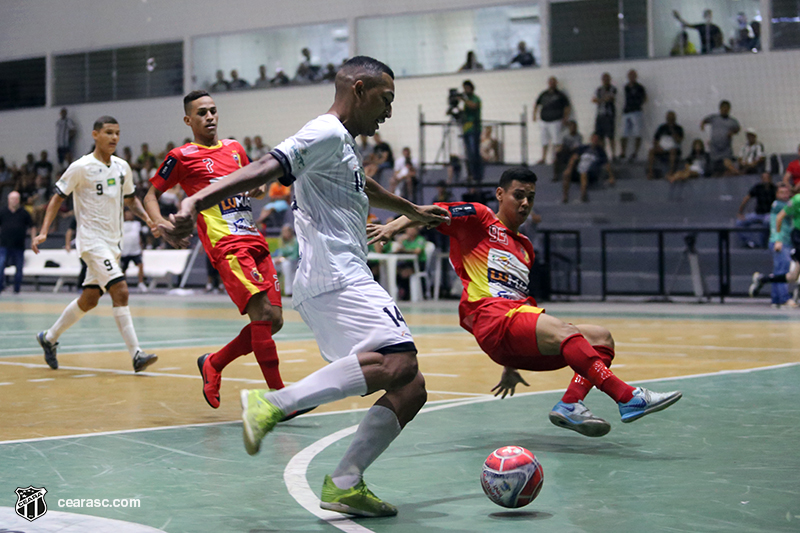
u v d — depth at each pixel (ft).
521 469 10.13
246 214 18.01
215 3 86.69
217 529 9.53
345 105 10.57
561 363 14.60
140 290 71.92
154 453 13.65
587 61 72.13
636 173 67.97
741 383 21.09
